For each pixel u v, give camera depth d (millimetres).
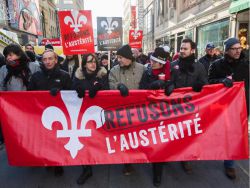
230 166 3488
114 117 3273
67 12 4180
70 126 3270
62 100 3248
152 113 3277
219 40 12336
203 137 3287
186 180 3486
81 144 3275
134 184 3412
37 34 25453
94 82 3471
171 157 3277
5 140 3225
